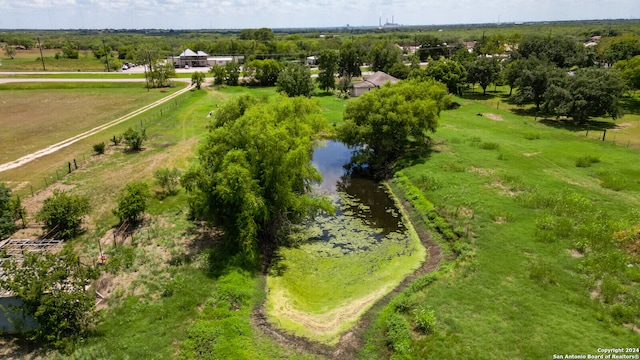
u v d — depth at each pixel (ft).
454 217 88.22
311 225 92.17
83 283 55.36
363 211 100.27
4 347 52.54
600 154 124.36
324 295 68.08
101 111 191.62
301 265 76.48
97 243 76.89
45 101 214.90
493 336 54.49
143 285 65.77
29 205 90.84
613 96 153.89
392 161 128.67
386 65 309.01
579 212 86.12
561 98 164.86
